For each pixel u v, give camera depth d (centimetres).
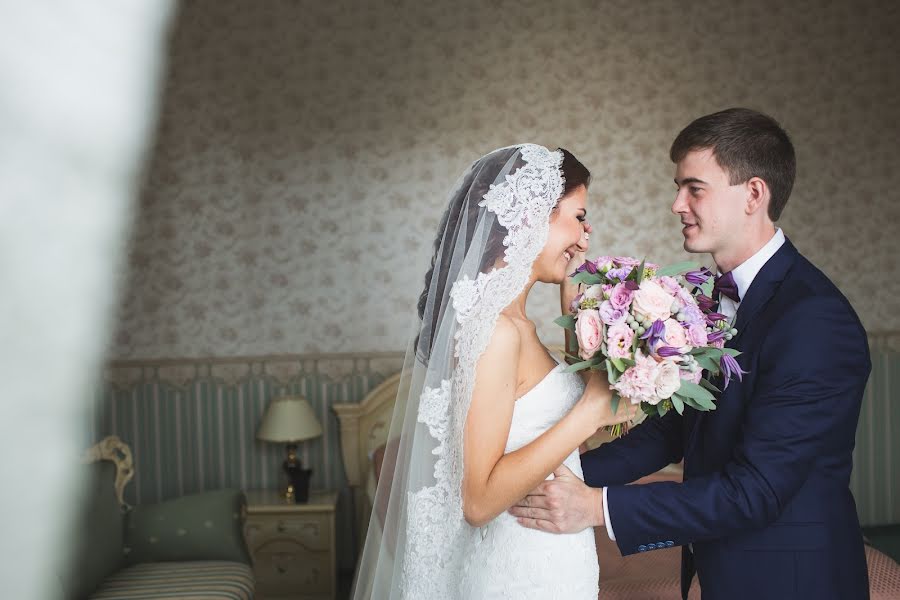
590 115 509
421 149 505
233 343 505
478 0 503
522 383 167
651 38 511
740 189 177
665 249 513
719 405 177
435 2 503
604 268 163
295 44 500
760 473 163
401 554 171
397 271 506
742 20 514
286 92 501
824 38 519
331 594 453
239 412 504
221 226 502
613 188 512
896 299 529
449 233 171
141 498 502
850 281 527
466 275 158
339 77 502
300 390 505
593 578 171
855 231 526
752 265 181
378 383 505
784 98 519
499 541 166
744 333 176
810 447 164
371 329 507
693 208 181
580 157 510
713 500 164
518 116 507
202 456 504
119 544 376
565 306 192
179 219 500
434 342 162
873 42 521
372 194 505
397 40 502
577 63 509
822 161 523
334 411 495
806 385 164
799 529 169
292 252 505
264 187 502
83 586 331
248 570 380
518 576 163
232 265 503
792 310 169
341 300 506
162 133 496
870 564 304
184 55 496
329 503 458
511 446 165
